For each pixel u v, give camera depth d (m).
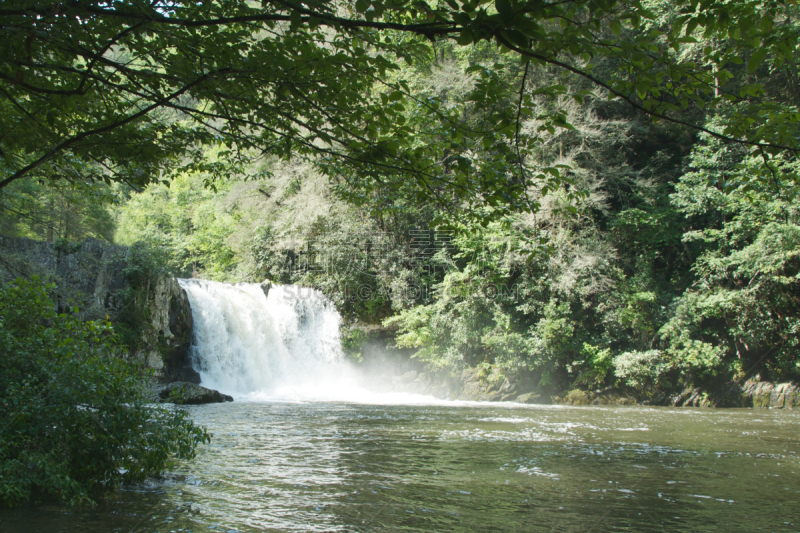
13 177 4.08
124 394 5.55
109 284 18.11
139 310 18.00
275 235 28.02
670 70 3.39
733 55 3.54
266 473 6.68
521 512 5.26
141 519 4.64
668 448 9.16
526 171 4.62
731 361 20.59
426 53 4.03
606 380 21.34
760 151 3.85
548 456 8.21
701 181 21.97
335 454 8.09
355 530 4.63
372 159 4.45
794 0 3.34
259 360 22.64
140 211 39.03
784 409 18.23
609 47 3.38
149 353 18.09
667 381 20.72
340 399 19.45
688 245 24.38
